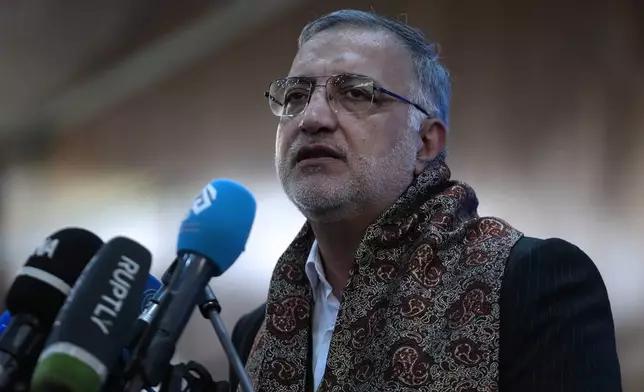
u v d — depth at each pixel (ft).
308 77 6.50
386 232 6.09
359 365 5.68
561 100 27.86
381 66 6.54
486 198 28.04
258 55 30.48
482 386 5.28
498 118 28.17
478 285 5.64
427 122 6.82
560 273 5.55
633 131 27.09
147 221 30.68
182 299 4.35
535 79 27.99
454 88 28.53
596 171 27.22
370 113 6.34
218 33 30.73
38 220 30.94
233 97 30.68
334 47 6.61
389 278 5.97
